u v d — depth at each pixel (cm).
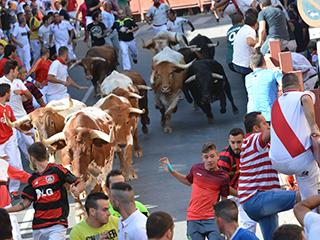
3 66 2669
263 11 2597
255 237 1289
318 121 1664
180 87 2891
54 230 1611
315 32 1864
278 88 2128
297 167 1459
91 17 4269
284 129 1456
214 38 4438
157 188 2308
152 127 2989
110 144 2067
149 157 2619
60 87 2884
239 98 3241
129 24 3788
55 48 4084
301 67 2269
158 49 3353
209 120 2956
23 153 2691
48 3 4628
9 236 1235
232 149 1659
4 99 2248
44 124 2169
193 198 1589
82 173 1973
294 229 1098
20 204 1617
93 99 3522
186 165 2497
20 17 3950
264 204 1520
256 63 2145
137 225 1320
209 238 1570
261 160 1531
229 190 1594
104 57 3478
